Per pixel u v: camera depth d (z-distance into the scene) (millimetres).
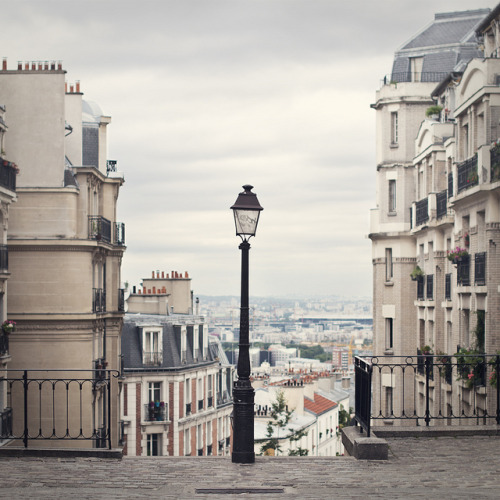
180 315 76125
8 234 46656
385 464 17812
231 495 15172
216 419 79750
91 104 55312
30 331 46688
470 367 36719
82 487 16000
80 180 48438
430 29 60188
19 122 46875
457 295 41719
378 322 57969
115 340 53625
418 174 55531
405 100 57062
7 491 15555
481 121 38844
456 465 17547
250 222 19891
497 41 42500
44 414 46344
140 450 69375
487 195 36719
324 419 120812
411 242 57031
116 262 54156
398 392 56281
